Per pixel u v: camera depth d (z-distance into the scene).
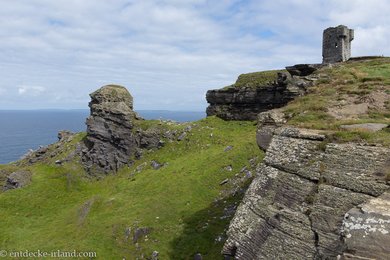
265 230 24.39
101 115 78.94
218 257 36.16
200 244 39.84
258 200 26.92
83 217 54.84
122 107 79.06
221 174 54.97
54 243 49.22
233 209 44.28
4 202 64.12
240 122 74.25
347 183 22.55
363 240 17.58
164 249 41.09
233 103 77.44
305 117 33.22
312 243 21.41
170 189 54.16
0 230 56.06
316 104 36.75
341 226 19.17
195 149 67.56
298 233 22.33
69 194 68.44
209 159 60.41
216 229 41.56
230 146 62.38
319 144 26.48
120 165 74.62
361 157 23.47
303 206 23.62
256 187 28.09
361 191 21.53
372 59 59.44
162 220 46.91
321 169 24.64
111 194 61.62
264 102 72.19
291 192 25.06
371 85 41.38
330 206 22.14
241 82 78.94
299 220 22.89
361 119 31.48
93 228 49.56
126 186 62.69
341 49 66.00
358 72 48.25
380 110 34.72
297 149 27.52
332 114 34.06
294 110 36.34
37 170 76.62
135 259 41.53
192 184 53.84
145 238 43.97
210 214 45.53
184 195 51.81
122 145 75.94
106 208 55.09
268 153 29.72
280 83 66.12
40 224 58.06
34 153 96.62
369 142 24.75
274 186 26.64
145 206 51.19
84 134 89.88
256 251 23.94
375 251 17.08
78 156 80.31
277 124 34.84
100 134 77.88
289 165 26.92
